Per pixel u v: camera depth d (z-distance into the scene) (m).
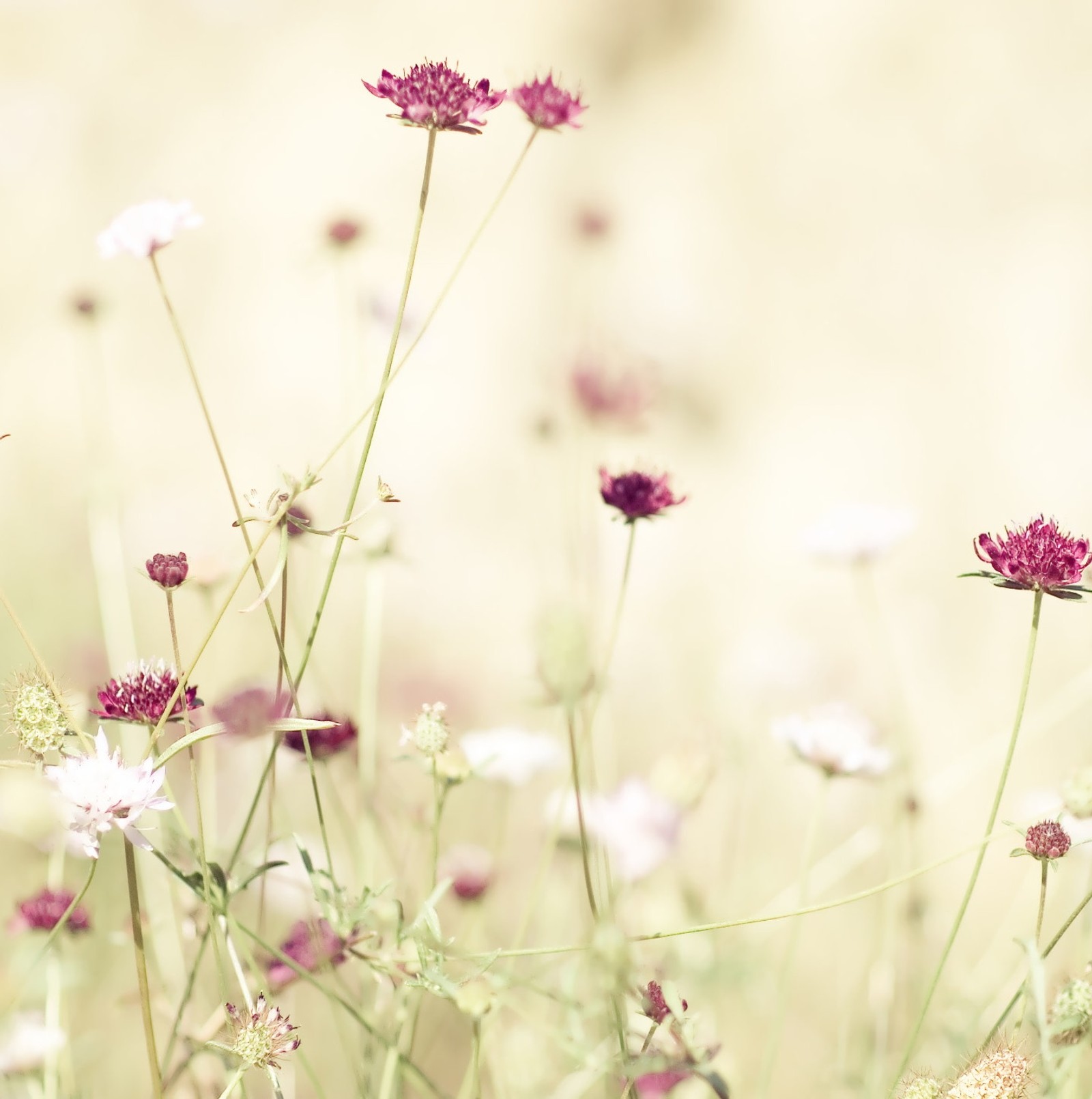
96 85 4.78
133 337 4.32
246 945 1.92
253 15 4.88
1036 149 4.17
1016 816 2.91
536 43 4.90
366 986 1.98
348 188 4.64
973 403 3.94
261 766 2.10
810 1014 2.16
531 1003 2.01
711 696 2.63
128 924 1.99
